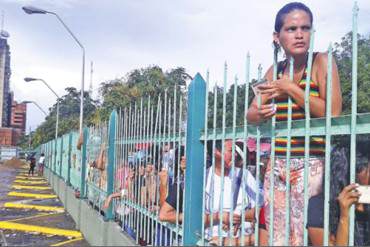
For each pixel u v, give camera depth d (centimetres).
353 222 242
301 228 291
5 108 16962
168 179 488
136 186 604
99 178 877
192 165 396
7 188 2519
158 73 2298
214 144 370
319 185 288
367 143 262
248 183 369
